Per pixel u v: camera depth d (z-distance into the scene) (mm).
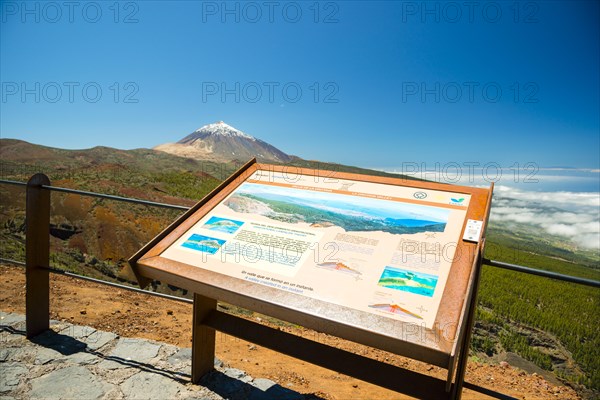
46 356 2846
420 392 1947
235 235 2330
